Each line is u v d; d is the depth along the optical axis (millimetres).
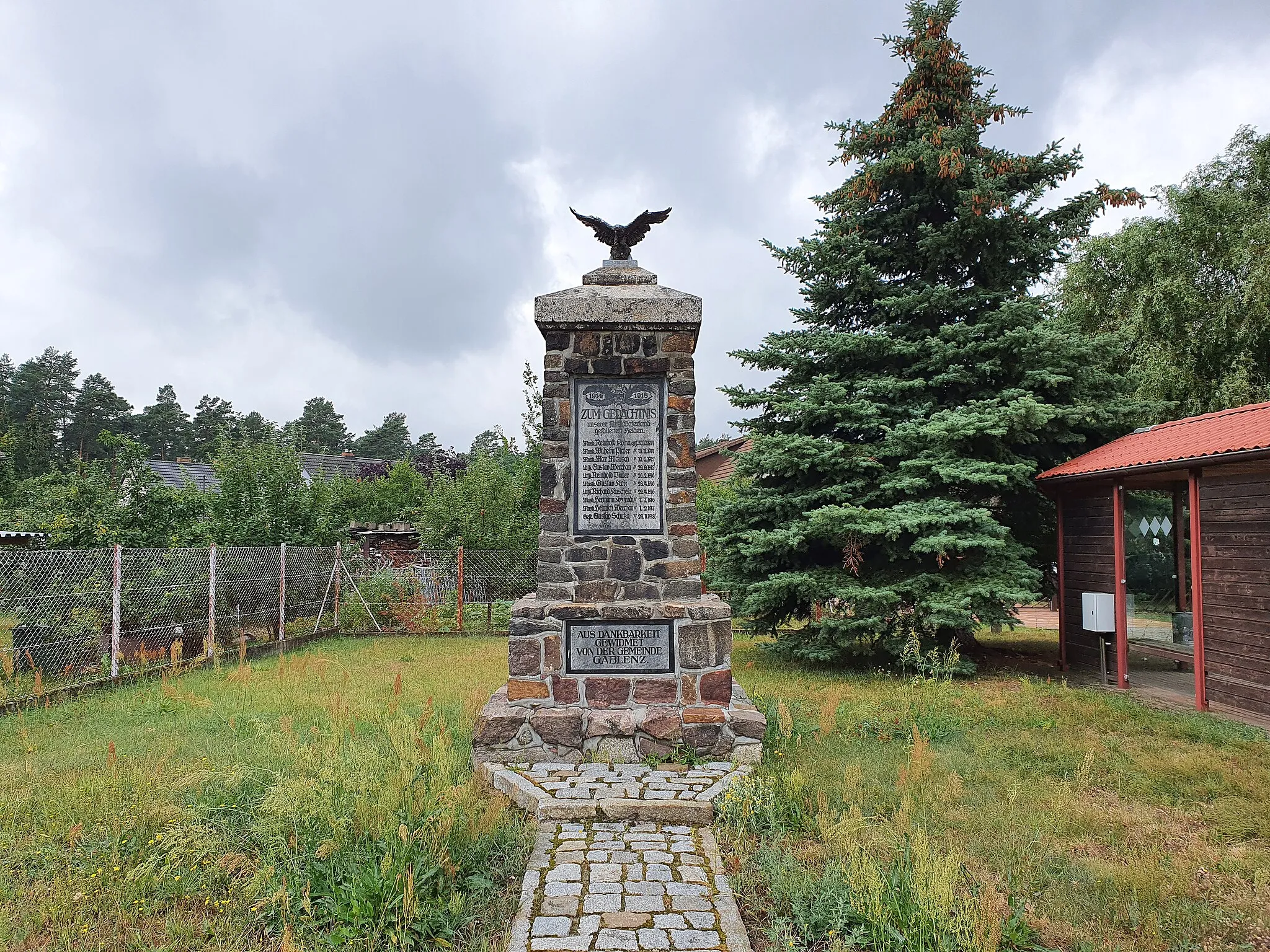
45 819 4594
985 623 9547
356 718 6836
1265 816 4883
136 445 12578
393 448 67000
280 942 3422
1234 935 3535
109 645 9828
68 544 11078
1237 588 7555
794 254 10656
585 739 5820
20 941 3408
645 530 6172
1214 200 18016
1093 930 3568
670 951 3285
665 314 6125
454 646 13062
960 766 5816
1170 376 17500
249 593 12367
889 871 3795
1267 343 17328
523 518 18312
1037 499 10703
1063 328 9820
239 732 6648
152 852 4043
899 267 10648
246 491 14906
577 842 4465
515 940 3371
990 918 3291
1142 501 11438
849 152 10617
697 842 4465
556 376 6250
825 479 10141
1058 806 4945
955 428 9258
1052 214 10211
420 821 4188
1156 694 8633
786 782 5012
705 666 5961
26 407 53219
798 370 10805
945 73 10250
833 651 9953
